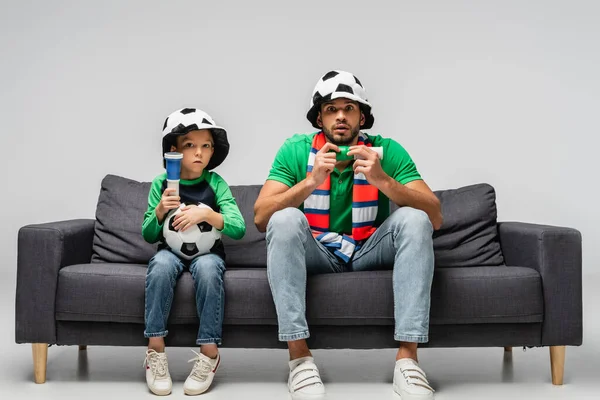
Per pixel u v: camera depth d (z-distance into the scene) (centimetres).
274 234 213
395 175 245
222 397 217
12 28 456
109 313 225
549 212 454
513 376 245
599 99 453
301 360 214
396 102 450
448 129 448
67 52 454
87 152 452
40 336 229
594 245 459
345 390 226
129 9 452
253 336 226
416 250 212
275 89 453
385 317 222
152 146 451
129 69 451
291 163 246
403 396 209
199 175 250
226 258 264
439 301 223
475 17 450
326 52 454
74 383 234
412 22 451
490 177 450
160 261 223
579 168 454
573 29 452
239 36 454
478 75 450
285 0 454
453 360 272
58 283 229
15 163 459
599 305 366
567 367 255
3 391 224
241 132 452
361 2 453
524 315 225
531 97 451
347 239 238
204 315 220
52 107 454
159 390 220
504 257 262
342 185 242
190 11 453
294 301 212
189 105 452
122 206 273
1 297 383
